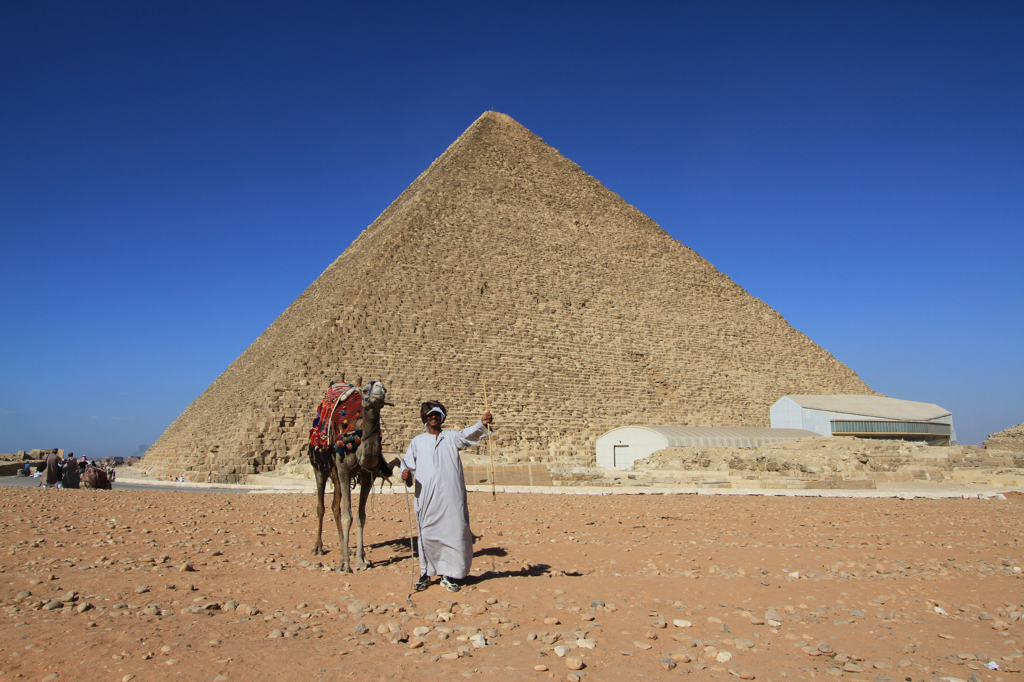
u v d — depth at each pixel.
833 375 90.56
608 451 55.66
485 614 7.68
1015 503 21.92
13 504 20.47
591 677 5.72
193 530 14.47
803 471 34.16
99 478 34.12
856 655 6.43
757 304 96.12
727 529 14.81
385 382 58.84
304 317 80.31
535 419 63.28
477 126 105.12
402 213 82.44
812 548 12.15
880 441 43.09
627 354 76.12
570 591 8.65
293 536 13.82
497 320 70.69
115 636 6.68
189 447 67.06
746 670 5.94
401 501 22.58
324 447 10.55
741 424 74.69
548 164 103.06
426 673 5.77
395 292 67.00
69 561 10.53
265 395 55.03
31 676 5.61
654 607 8.07
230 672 5.75
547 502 22.27
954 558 11.30
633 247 93.88
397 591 8.74
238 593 8.61
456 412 59.66
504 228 84.31
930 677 5.86
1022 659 6.38
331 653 6.30
